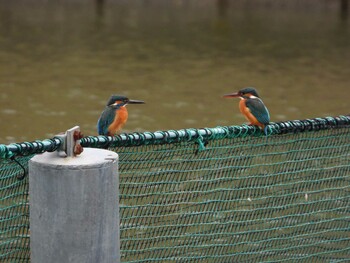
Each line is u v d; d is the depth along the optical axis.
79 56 51.06
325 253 11.45
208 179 10.51
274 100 37.41
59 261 7.25
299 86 41.12
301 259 11.45
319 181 11.20
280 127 10.43
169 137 9.29
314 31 63.34
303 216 11.81
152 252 10.55
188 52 53.62
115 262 7.43
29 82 40.78
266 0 80.00
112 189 7.30
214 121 32.28
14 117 31.48
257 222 10.90
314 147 11.14
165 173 9.95
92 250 7.25
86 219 7.17
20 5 82.25
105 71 45.31
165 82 41.97
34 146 7.92
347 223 11.65
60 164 7.10
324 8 77.38
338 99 37.69
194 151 9.66
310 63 48.81
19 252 8.87
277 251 11.27
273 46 56.03
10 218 8.65
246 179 11.26
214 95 38.16
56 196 7.14
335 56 51.44
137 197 9.70
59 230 7.19
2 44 55.75
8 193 8.67
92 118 32.06
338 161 11.43
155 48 55.28
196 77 43.75
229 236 11.11
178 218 10.25
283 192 11.66
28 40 58.12
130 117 32.53
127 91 39.06
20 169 8.55
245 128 10.15
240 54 52.78
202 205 10.84
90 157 7.32
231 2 82.44
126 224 10.59
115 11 78.94
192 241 10.74
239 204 11.31
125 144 9.02
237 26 67.25
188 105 35.50
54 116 32.06
